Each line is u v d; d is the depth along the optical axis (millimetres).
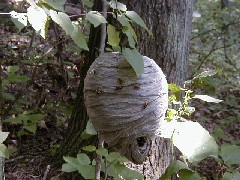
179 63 1633
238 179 913
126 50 897
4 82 2018
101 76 975
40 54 2643
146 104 969
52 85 2406
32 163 1821
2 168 1289
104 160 1035
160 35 1573
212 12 3596
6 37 3070
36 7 744
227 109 2969
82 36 784
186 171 915
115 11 988
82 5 1735
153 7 1557
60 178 1632
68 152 1729
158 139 1557
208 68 3197
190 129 918
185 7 1627
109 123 969
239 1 3088
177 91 1162
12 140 1998
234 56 3484
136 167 1530
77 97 1777
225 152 973
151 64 1023
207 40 3570
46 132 2121
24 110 2186
